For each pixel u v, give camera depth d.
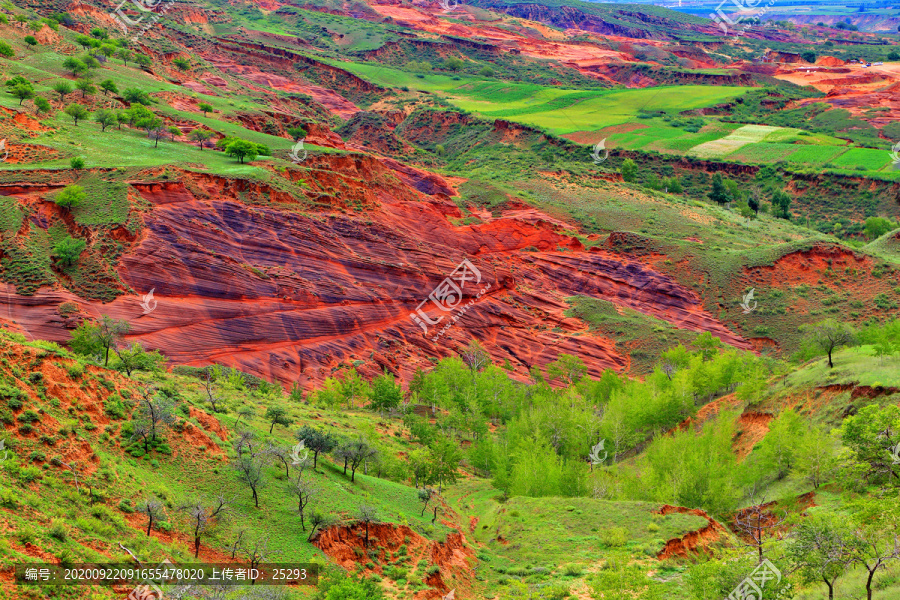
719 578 34.75
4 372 37.94
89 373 42.19
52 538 29.83
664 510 53.16
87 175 87.19
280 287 88.94
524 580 45.22
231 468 42.72
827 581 34.53
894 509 38.72
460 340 102.38
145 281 78.81
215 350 80.31
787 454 60.94
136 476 37.84
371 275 99.00
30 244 76.50
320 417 66.81
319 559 37.78
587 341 109.06
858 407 62.44
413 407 83.50
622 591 39.56
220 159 106.00
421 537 44.69
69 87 115.06
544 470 63.09
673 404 79.44
